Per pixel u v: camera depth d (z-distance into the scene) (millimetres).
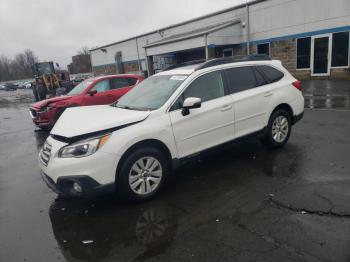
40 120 9414
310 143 6062
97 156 3773
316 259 2766
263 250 2969
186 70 5039
